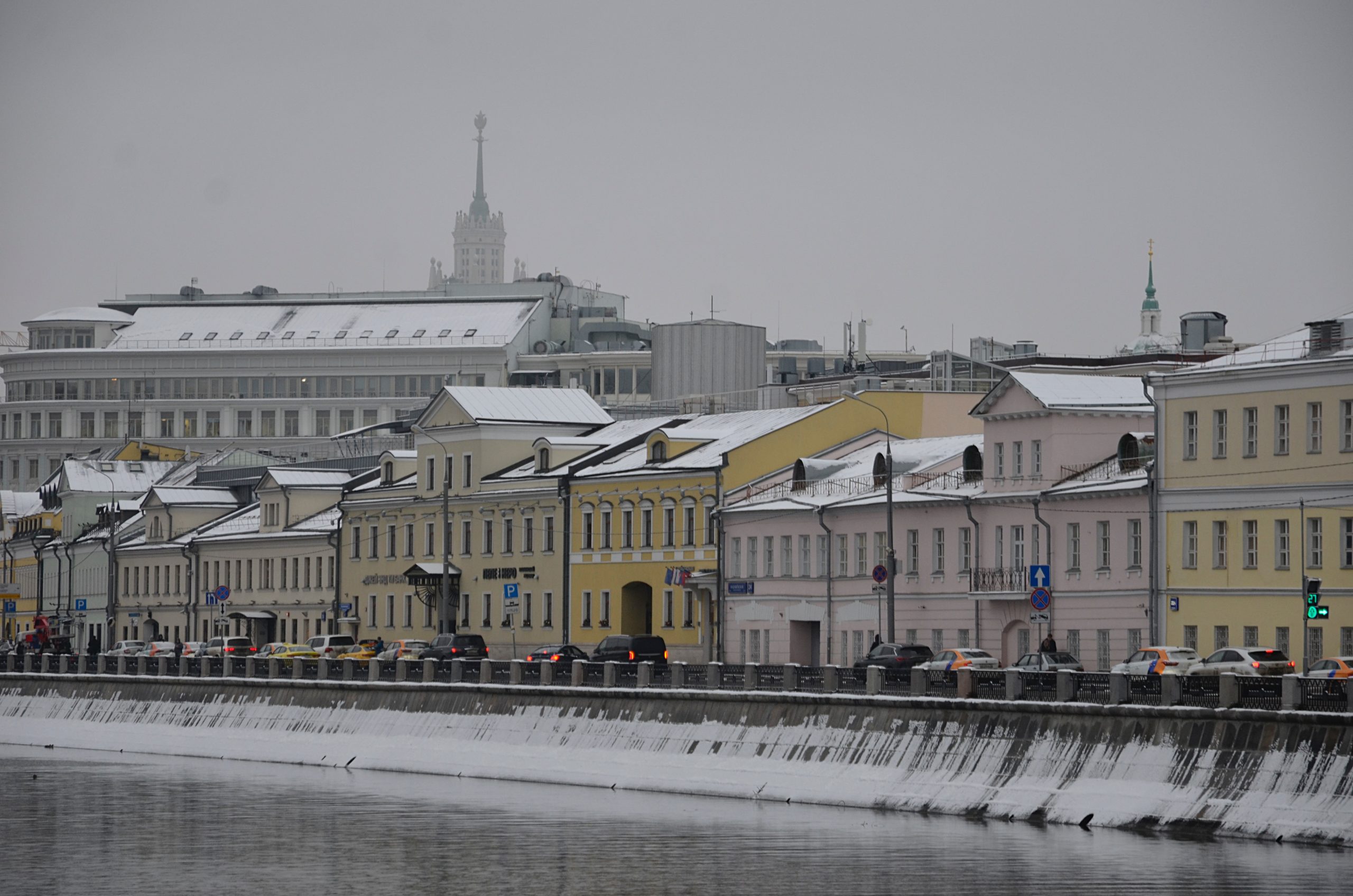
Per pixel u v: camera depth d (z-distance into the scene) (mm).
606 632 198000
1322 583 135125
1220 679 104188
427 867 104125
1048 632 154125
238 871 104875
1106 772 108438
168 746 177250
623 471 196750
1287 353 141625
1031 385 157875
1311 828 97875
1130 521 148125
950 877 95812
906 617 165625
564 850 108250
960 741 116938
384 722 159250
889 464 151000
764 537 180375
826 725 125375
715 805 124938
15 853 111500
